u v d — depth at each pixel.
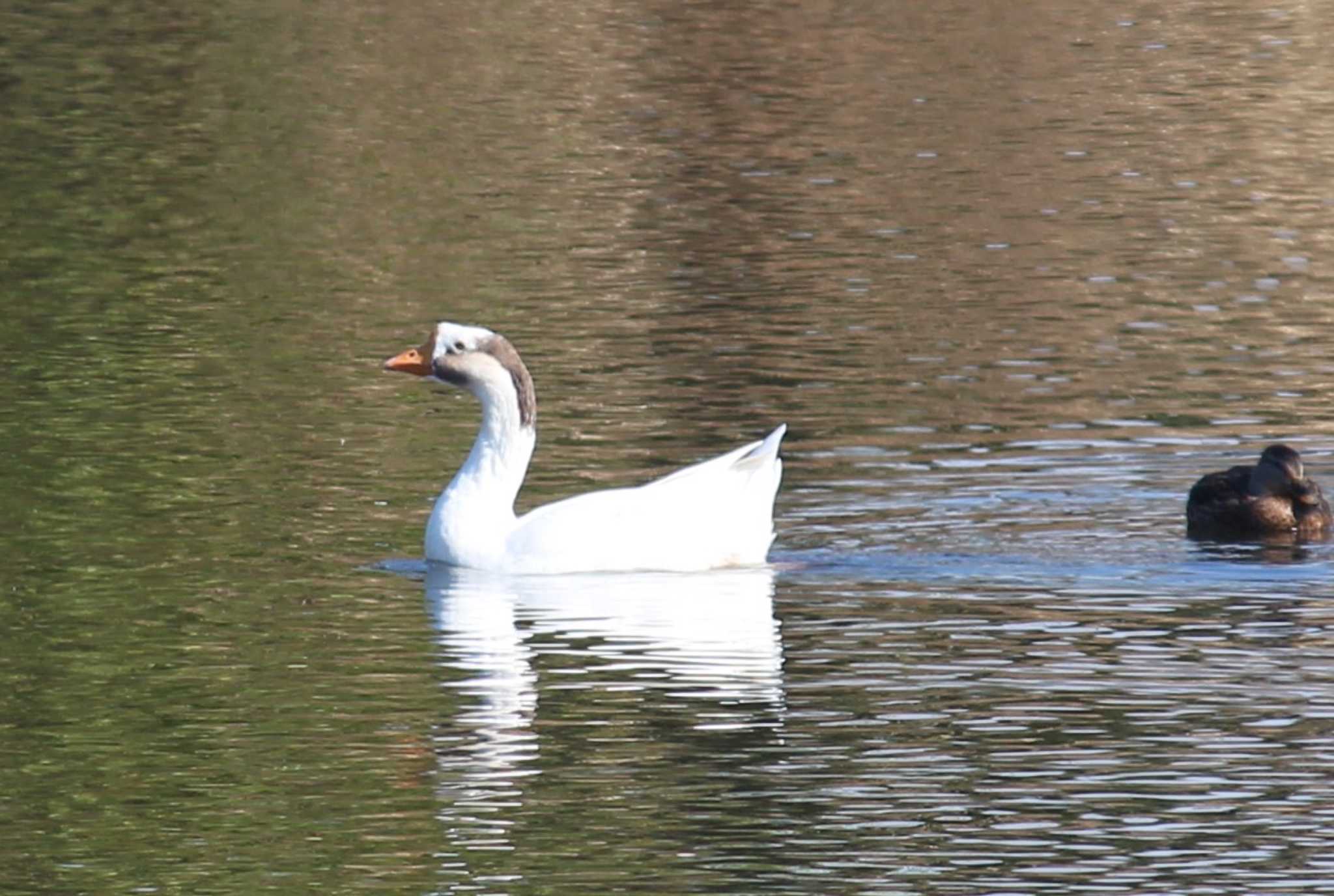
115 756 12.76
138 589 15.80
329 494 18.33
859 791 12.07
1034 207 30.34
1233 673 13.82
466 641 14.66
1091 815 11.77
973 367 22.47
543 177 32.22
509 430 16.72
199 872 11.23
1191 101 36.78
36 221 29.73
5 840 11.63
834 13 43.78
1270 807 11.81
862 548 16.69
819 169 32.62
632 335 23.94
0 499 18.05
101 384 22.03
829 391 21.58
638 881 11.01
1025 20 43.12
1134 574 15.98
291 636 14.81
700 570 16.25
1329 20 43.16
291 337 23.92
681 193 31.25
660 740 12.88
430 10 44.44
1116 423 20.36
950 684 13.71
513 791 12.19
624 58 40.28
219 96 37.47
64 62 40.00
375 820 11.83
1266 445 19.58
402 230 29.23
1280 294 25.62
